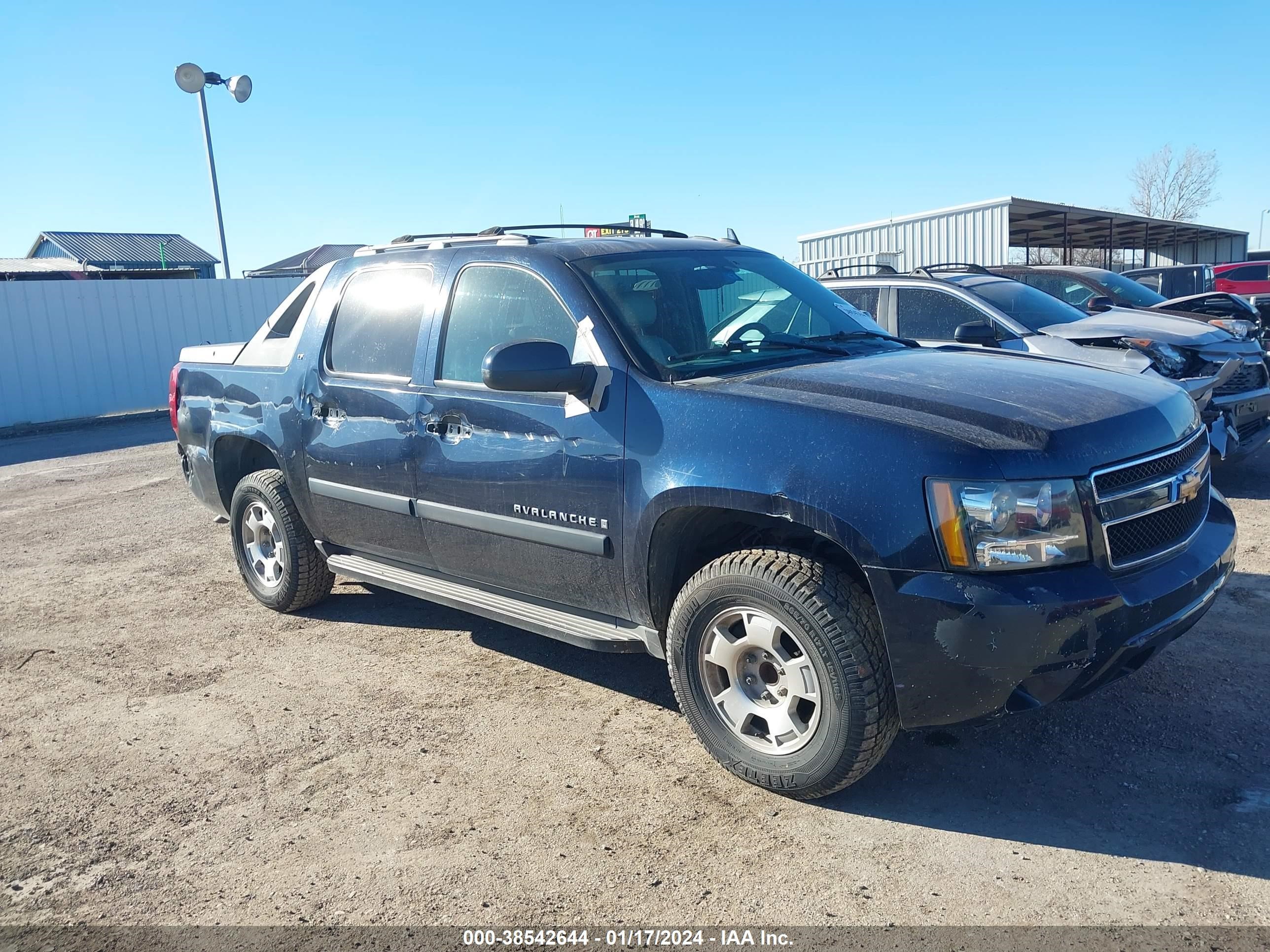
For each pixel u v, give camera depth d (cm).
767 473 310
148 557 693
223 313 1850
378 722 408
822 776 314
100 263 3912
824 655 303
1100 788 326
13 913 293
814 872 290
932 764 349
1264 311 1914
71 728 418
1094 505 293
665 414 340
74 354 1692
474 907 283
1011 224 2675
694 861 299
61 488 999
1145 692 390
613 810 331
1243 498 687
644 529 342
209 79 1738
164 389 1795
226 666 479
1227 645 429
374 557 485
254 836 327
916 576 288
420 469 427
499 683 442
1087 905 268
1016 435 296
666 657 361
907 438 295
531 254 406
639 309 381
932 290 779
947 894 277
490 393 398
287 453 504
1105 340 702
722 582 325
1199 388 648
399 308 455
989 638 280
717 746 343
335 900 290
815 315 436
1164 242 3825
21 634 541
